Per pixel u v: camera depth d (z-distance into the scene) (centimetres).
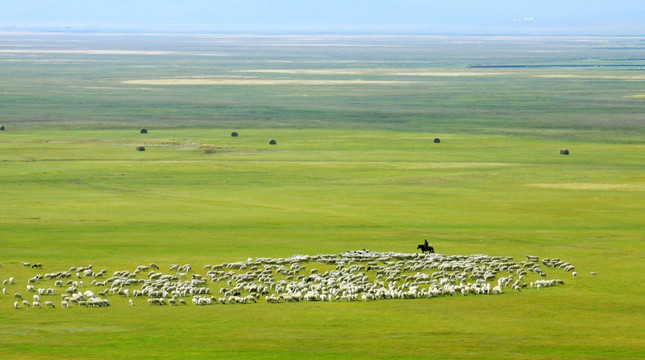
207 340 4897
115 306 5706
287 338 4950
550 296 6119
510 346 4822
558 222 9244
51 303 5684
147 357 4525
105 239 8094
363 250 7575
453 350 4731
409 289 6188
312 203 10338
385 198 10694
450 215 9619
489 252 7706
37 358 4481
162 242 7994
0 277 6531
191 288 6131
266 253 7562
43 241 7975
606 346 4834
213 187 11512
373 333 5094
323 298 5959
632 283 6544
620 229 8862
